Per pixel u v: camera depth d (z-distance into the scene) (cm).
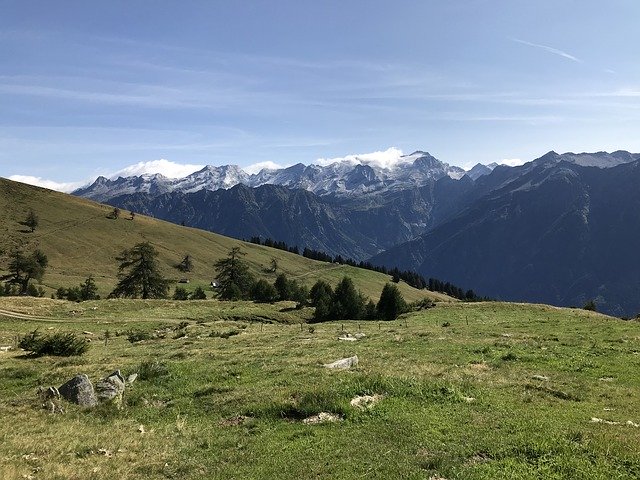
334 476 1159
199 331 5578
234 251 13700
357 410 1655
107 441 1539
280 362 2805
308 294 11856
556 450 1245
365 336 4438
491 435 1385
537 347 3338
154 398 2128
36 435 1608
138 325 6419
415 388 1892
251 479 1184
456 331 4562
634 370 2531
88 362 3127
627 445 1262
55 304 7750
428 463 1202
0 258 16262
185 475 1244
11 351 3881
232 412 1806
